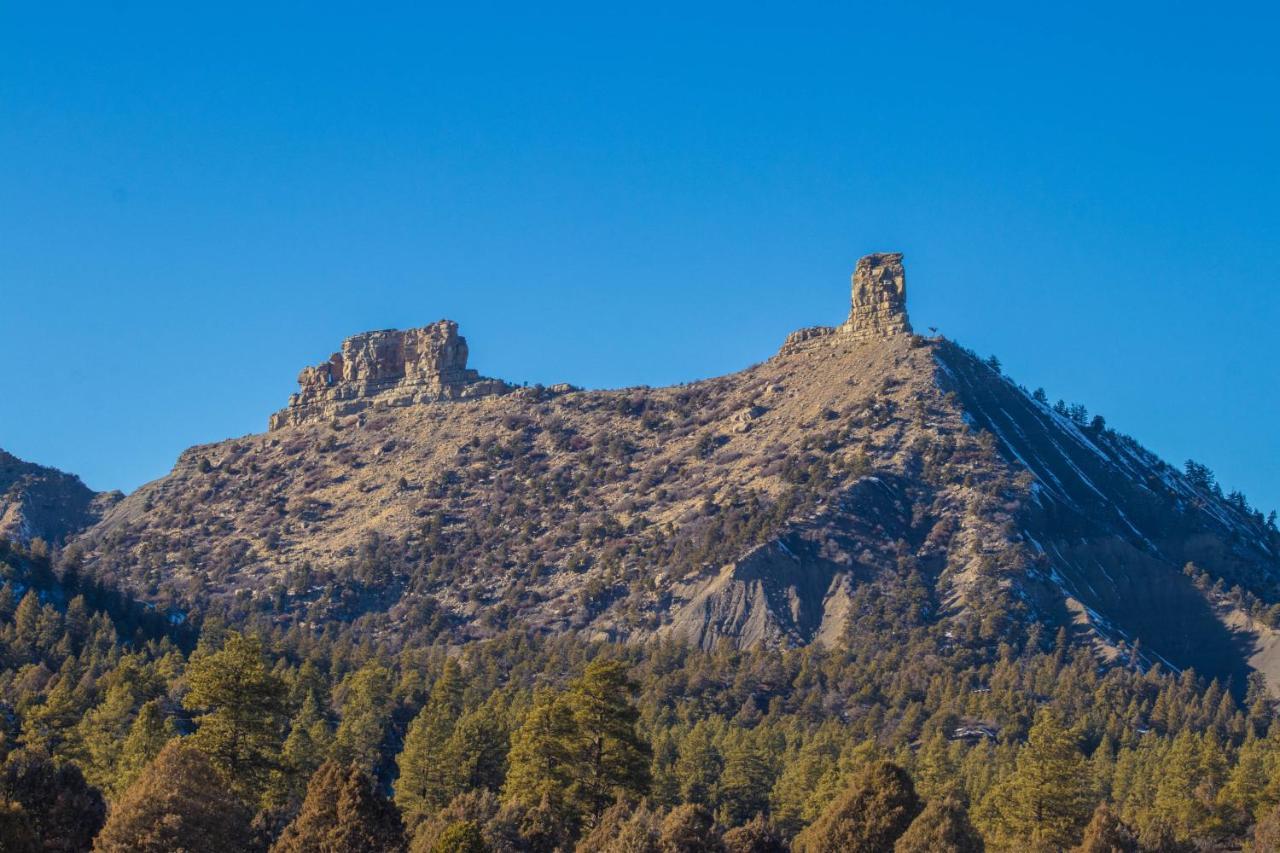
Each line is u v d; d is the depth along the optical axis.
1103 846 182.75
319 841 168.38
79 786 174.62
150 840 157.50
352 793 172.12
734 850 179.25
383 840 170.38
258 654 190.75
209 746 185.12
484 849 164.12
